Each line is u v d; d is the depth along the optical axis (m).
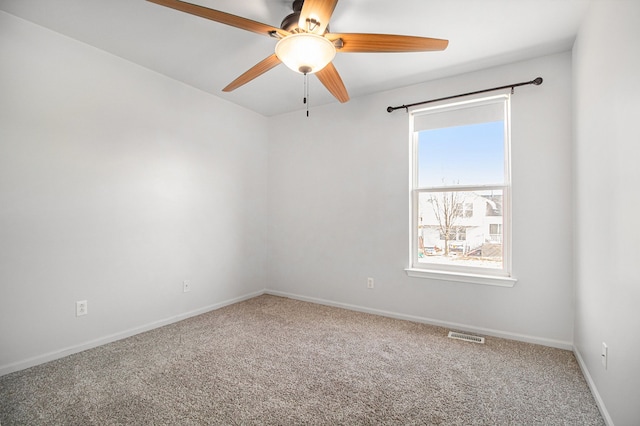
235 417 1.64
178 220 3.12
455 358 2.31
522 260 2.63
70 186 2.36
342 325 3.00
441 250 3.08
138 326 2.78
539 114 2.57
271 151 4.19
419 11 2.00
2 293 2.04
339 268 3.60
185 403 1.76
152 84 2.89
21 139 2.12
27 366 2.13
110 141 2.59
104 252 2.55
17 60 2.10
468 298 2.87
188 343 2.57
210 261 3.45
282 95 3.46
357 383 1.97
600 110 1.71
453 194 3.02
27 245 2.14
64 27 2.22
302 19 1.54
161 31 2.26
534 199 2.59
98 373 2.08
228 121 3.65
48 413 1.66
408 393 1.86
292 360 2.28
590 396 1.83
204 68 2.85
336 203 3.63
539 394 1.85
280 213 4.08
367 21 2.10
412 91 3.15
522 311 2.63
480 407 1.73
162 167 2.98
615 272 1.49
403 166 3.20
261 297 4.01
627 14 1.34
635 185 1.27
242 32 2.27
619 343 1.43
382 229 3.32
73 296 2.37
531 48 2.45
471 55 2.56
